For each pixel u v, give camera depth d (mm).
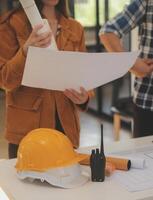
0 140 4102
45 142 1246
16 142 1737
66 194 1187
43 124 1724
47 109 1724
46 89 1661
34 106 1709
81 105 1732
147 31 2004
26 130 1720
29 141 1264
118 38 2117
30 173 1249
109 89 5098
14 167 1394
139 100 2090
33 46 1417
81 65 1431
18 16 1677
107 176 1305
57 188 1223
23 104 1719
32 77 1478
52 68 1427
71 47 1736
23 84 1548
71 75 1476
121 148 1571
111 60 1438
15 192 1210
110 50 2098
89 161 1352
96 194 1183
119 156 1451
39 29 1448
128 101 3857
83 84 1536
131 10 2064
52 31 1675
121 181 1271
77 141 1793
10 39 1660
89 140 4332
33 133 1295
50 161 1234
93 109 5367
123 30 2115
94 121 5074
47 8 1748
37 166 1238
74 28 1781
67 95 1620
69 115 1764
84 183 1253
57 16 1788
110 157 1405
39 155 1236
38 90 1706
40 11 1729
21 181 1279
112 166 1337
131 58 1465
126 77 4645
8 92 1725
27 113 1721
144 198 1163
